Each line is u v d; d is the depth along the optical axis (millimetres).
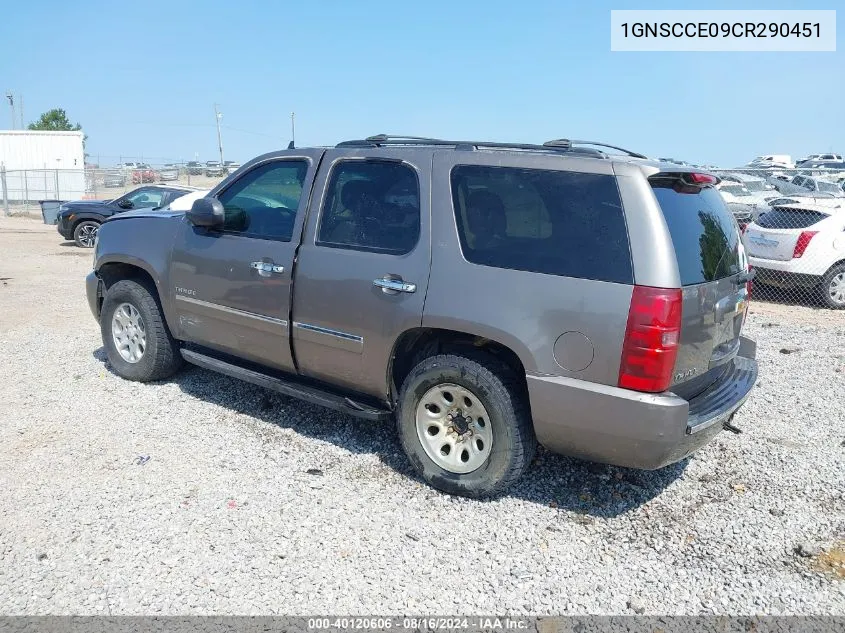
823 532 3633
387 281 3912
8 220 25281
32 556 3225
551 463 4344
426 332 3924
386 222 4047
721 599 3080
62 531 3434
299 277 4297
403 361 4160
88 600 2938
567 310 3383
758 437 4871
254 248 4555
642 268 3260
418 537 3494
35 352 6527
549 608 2996
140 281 5582
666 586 3164
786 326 8625
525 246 3566
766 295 10664
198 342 5074
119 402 5188
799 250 9711
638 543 3504
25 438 4512
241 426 4793
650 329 3211
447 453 3930
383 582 3129
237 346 4789
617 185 3389
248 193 4773
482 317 3576
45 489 3842
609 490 4039
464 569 3246
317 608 2941
